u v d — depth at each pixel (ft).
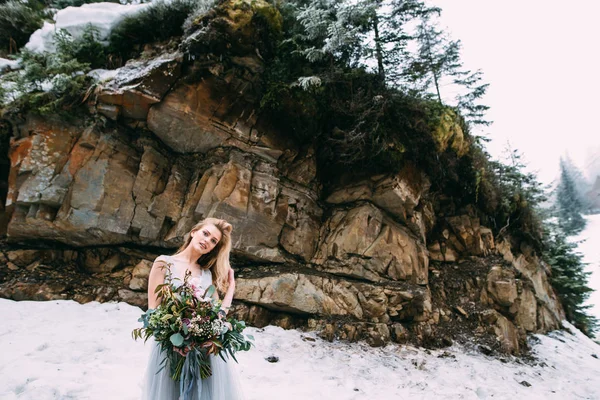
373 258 24.25
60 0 31.94
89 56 23.88
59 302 18.98
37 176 20.49
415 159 27.35
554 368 24.08
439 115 28.12
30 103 20.98
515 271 30.30
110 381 12.19
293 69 24.72
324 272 23.81
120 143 21.97
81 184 20.84
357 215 25.13
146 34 25.39
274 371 15.70
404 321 23.79
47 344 14.56
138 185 21.79
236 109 23.65
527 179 36.14
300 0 27.22
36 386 11.12
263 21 23.34
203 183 22.82
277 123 24.81
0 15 27.37
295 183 25.52
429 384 17.35
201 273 9.30
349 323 21.72
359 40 25.30
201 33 21.97
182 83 22.27
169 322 7.77
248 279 21.95
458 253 30.14
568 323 36.63
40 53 23.44
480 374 19.85
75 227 20.53
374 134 24.91
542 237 36.50
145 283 21.18
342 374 16.76
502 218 32.86
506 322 25.75
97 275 21.65
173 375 7.98
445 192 31.53
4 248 21.08
